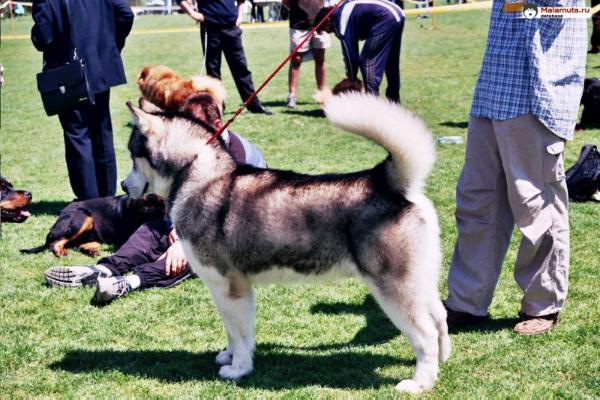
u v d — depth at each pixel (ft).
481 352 12.69
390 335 13.82
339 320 14.61
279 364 12.66
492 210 13.20
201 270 11.92
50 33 20.77
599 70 42.63
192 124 12.16
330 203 10.92
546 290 13.23
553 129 12.19
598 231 18.84
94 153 22.31
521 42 12.21
